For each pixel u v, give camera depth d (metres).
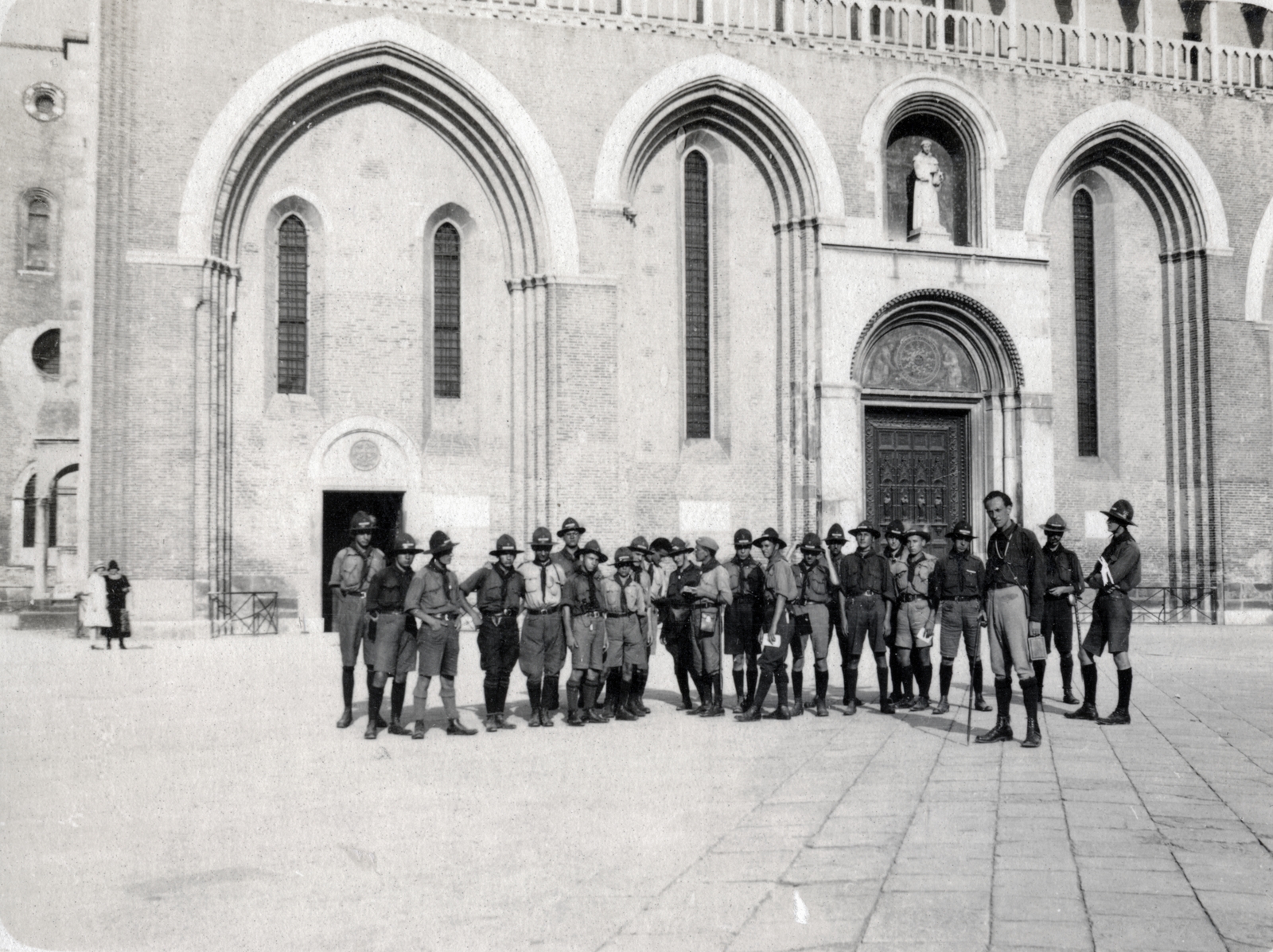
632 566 16.03
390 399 29.23
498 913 7.44
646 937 6.89
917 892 7.58
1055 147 32.62
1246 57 34.50
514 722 15.78
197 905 7.71
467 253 29.89
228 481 27.89
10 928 7.27
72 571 38.34
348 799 10.85
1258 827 9.24
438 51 28.47
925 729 14.80
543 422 29.05
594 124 29.38
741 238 31.34
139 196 27.00
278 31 27.72
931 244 31.72
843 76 31.09
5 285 39.22
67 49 39.72
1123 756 12.57
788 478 30.88
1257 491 33.69
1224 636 29.05
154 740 14.25
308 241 29.11
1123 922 6.93
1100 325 34.19
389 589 14.49
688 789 11.15
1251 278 34.09
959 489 33.06
